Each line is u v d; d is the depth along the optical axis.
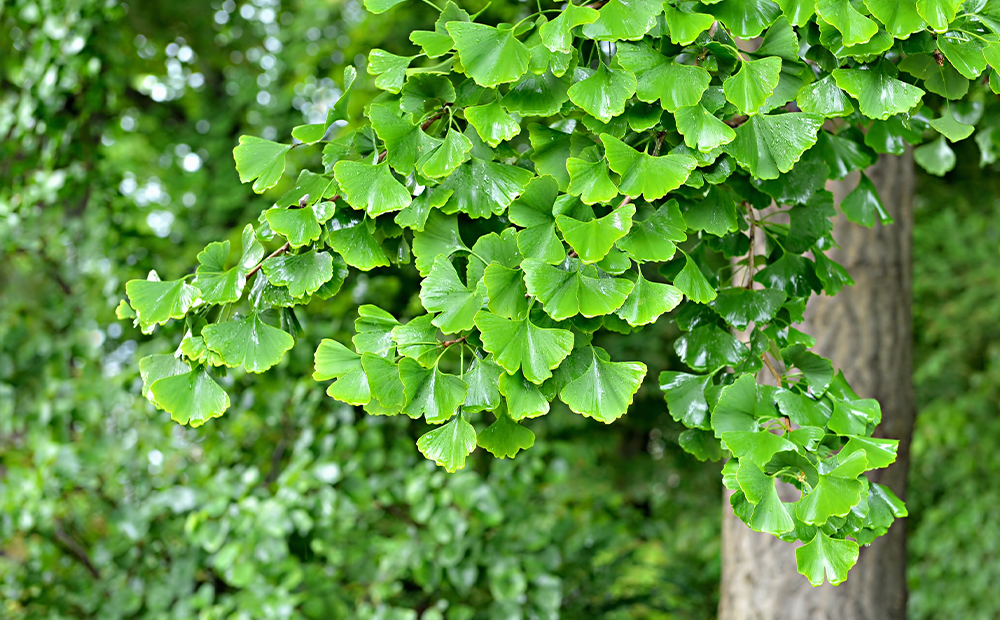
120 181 4.03
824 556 1.40
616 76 1.45
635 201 1.49
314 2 6.30
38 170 3.78
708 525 6.26
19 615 3.24
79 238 3.94
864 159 1.70
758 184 1.56
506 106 1.47
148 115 6.63
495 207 1.47
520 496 3.56
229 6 7.06
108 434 3.61
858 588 2.52
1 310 4.20
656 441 9.20
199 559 3.21
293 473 3.07
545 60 1.45
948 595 6.40
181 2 6.38
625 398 1.43
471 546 3.17
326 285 1.51
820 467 1.42
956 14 1.45
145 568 3.38
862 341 2.59
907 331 2.65
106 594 3.32
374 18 5.34
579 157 1.48
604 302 1.42
